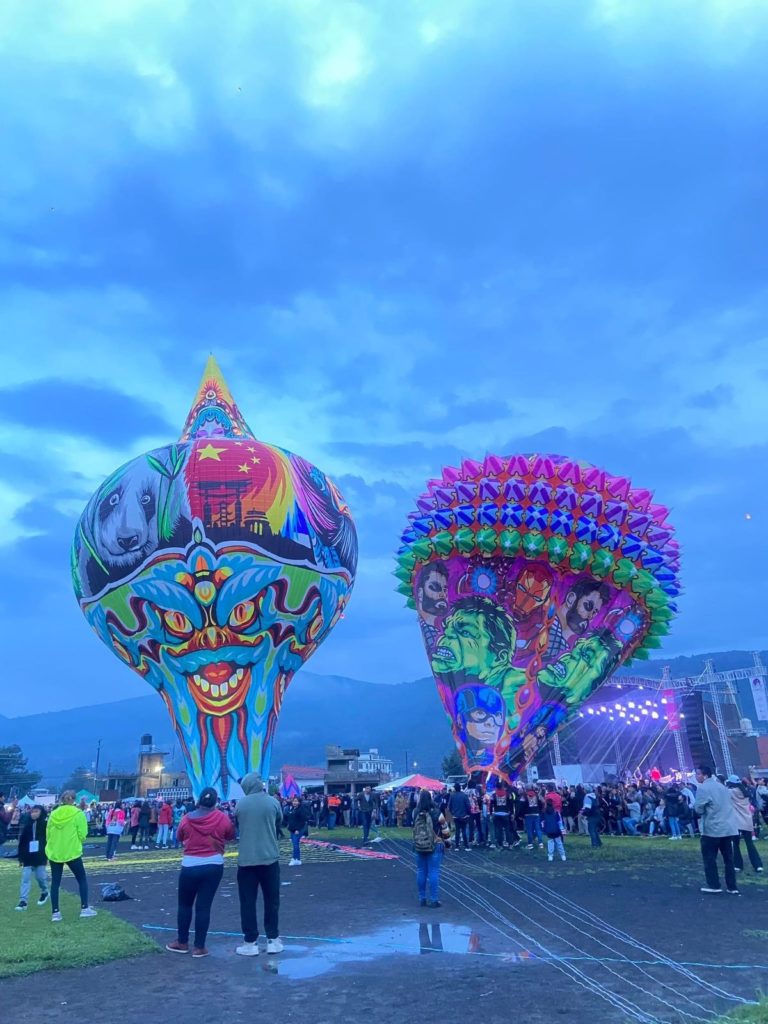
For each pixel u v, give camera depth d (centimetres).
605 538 2869
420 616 3044
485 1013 632
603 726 5384
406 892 1316
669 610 2941
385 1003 666
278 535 3428
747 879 1361
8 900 1379
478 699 2853
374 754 9356
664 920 997
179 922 872
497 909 1109
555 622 2920
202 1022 634
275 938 860
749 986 692
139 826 3039
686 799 2272
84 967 818
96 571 3484
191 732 3388
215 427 4103
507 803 2242
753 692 5503
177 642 3400
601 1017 614
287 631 3522
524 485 2917
